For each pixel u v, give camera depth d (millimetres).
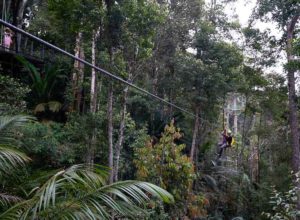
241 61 12125
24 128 6035
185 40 12539
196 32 12078
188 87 11570
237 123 20781
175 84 12055
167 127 8547
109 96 7457
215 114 13672
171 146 8352
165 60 12258
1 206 3545
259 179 15266
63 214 2422
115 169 7539
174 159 8273
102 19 6977
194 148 11750
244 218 12172
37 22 11500
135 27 7215
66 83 10508
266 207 12422
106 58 7340
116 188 2604
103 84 8344
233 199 12406
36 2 13672
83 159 7375
